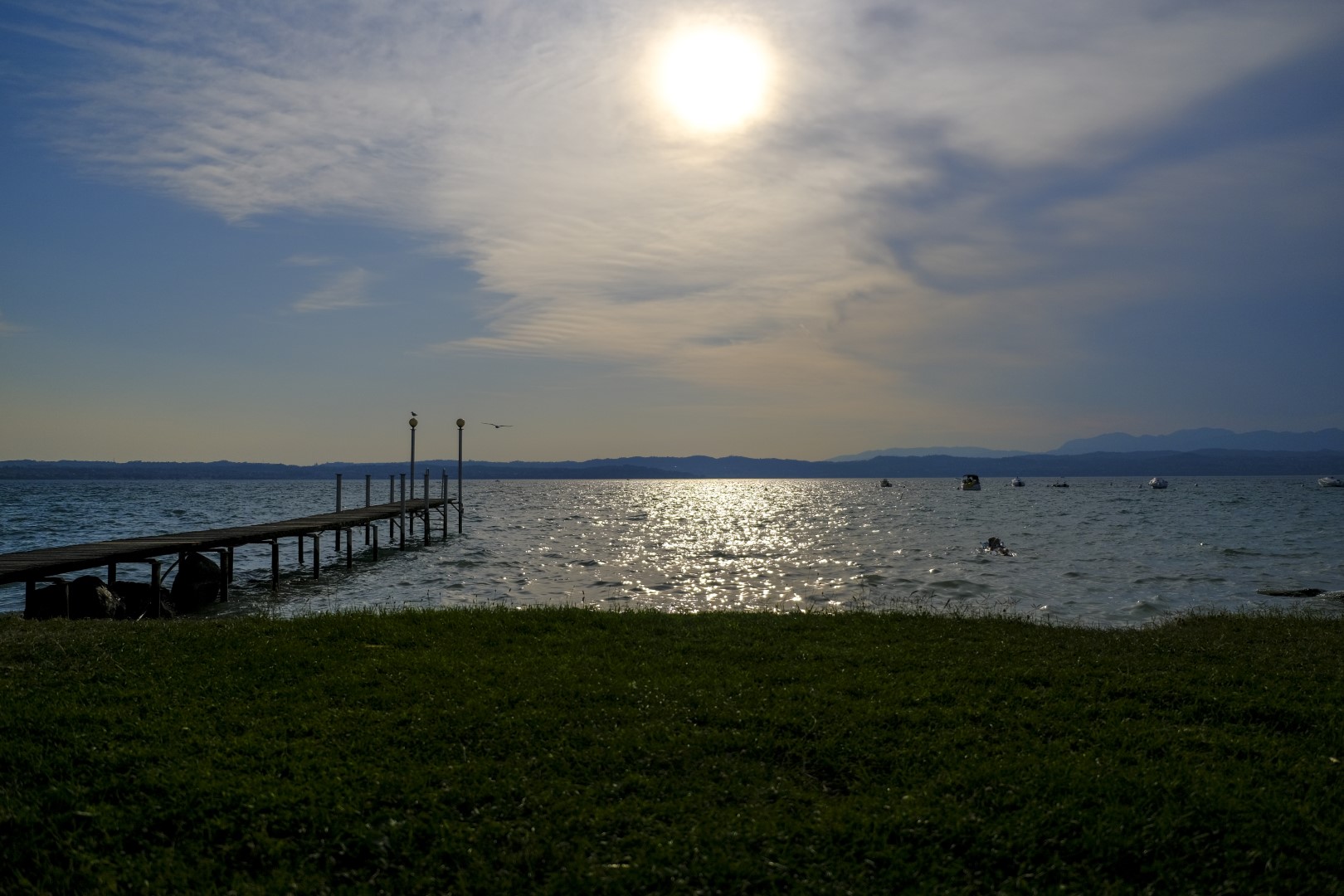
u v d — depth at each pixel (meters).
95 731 8.99
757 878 6.37
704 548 45.28
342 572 34.84
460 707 9.74
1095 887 6.34
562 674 11.22
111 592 22.58
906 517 75.12
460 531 54.97
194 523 62.75
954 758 8.34
